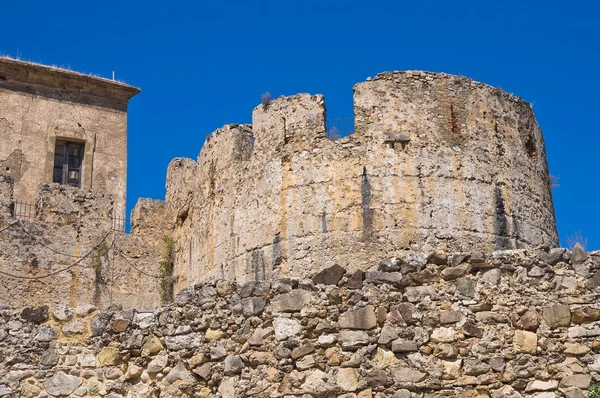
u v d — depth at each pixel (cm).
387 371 1518
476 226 2805
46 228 3225
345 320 1554
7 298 3083
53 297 3162
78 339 1639
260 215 2928
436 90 2908
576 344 1493
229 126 3162
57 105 4134
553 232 3086
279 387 1541
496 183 2886
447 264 1566
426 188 2797
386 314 1547
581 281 1526
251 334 1588
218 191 3144
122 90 4266
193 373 1598
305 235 2809
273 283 1608
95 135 4169
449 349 1515
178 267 3416
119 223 3631
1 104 4031
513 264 1552
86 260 3266
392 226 2756
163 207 3553
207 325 1617
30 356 1608
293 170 2891
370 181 2803
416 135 2848
